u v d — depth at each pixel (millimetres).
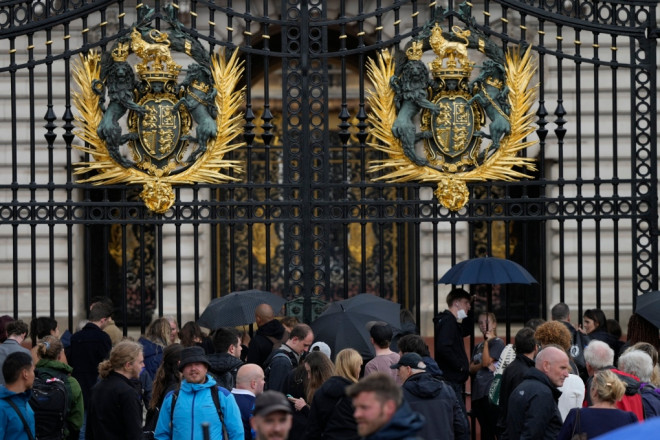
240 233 33250
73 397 14109
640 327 16047
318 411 11727
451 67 16500
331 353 14203
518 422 12336
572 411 11539
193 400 11758
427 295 28234
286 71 16797
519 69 16734
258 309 15547
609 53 26828
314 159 16812
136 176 16391
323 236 16719
